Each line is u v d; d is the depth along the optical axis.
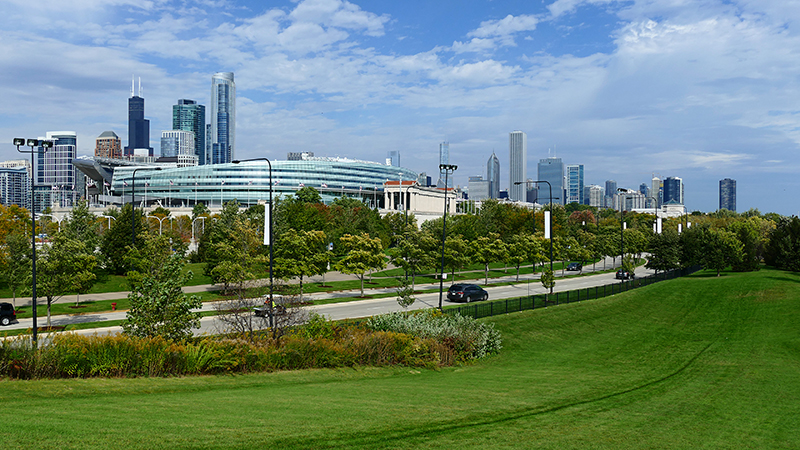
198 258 70.62
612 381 22.47
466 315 34.72
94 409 13.41
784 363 27.00
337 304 46.50
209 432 11.76
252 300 28.62
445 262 59.66
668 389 20.86
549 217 46.47
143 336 20.53
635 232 97.62
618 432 14.24
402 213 127.56
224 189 198.00
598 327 38.22
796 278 53.94
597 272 84.56
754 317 40.12
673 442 13.73
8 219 68.06
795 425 16.03
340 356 23.05
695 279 58.91
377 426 13.12
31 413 12.52
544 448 12.39
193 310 40.97
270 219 28.72
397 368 24.09
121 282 54.31
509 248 71.50
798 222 66.62
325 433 12.23
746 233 71.94
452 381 21.50
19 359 17.19
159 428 11.81
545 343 33.19
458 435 12.88
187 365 19.50
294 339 22.53
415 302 48.69
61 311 40.66
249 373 20.56
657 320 41.53
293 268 44.88
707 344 32.78
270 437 11.68
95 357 18.08
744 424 15.94
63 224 68.00
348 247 52.28
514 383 21.36
